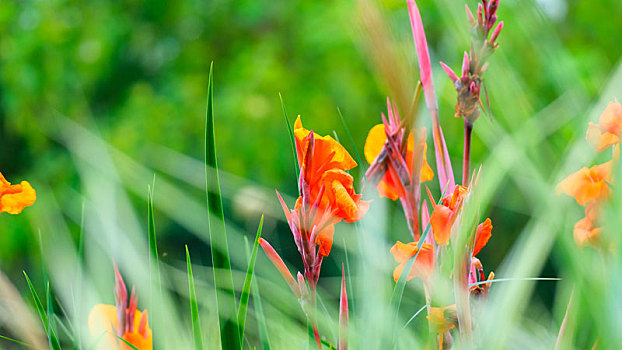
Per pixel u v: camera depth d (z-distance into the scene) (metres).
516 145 1.64
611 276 1.51
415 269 1.64
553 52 1.71
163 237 6.14
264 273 1.83
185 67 9.88
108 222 1.80
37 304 1.66
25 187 1.73
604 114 1.62
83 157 1.88
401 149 1.72
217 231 1.61
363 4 1.58
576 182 1.61
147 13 10.05
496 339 1.62
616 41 5.71
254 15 9.32
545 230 1.59
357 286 1.64
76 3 9.79
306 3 9.24
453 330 1.68
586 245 1.60
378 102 8.48
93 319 1.71
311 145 1.63
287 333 1.79
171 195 1.83
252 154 8.20
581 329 1.59
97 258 1.79
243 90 8.52
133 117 8.84
